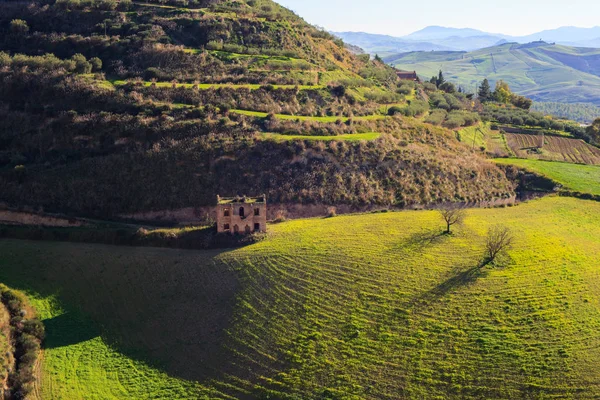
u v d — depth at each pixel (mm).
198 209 98750
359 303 71375
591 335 64625
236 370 63750
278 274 76812
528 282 75250
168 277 78625
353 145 114500
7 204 99500
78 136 109812
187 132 109125
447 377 60375
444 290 73375
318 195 103375
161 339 69188
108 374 64312
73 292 78188
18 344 66875
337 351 64500
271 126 115875
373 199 105438
